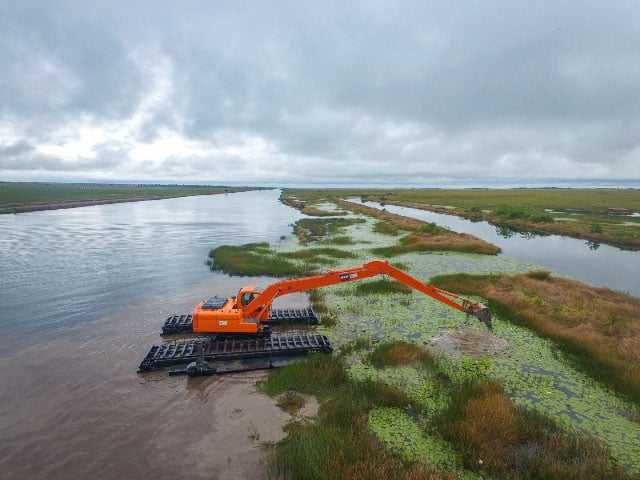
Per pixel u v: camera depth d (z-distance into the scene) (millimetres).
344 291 25500
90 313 20906
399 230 53688
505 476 9133
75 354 15781
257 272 30297
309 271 30984
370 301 23391
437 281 27094
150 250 40812
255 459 9742
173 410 11906
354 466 8969
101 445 10234
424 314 21156
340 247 42250
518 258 38844
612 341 16953
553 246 45844
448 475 8844
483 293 24328
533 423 10930
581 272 33062
